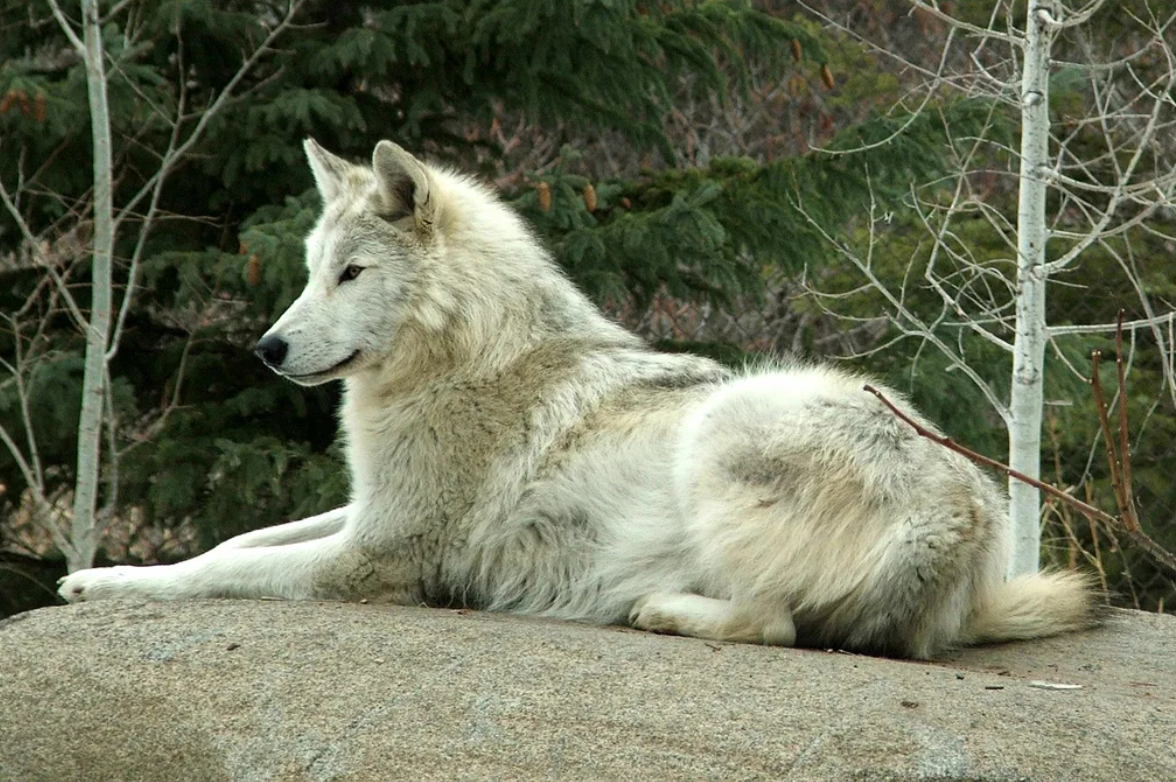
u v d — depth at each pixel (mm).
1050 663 8172
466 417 8930
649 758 6168
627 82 15258
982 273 13273
